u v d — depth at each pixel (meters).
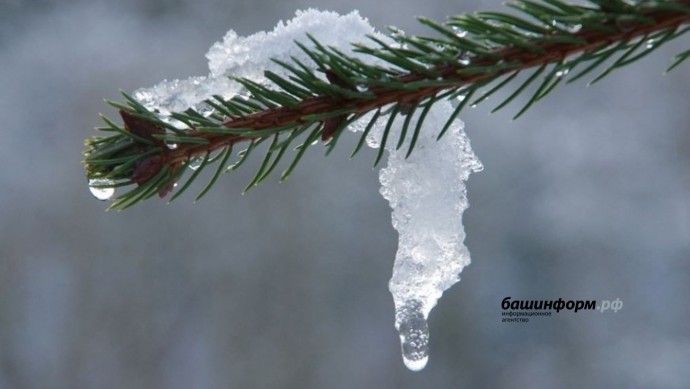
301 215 4.70
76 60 5.17
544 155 4.67
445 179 0.74
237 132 0.69
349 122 0.70
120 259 4.66
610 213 4.48
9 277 4.61
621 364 4.04
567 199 4.56
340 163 4.73
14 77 5.09
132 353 4.53
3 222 4.70
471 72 0.68
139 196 0.70
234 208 4.73
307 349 4.51
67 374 4.45
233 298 4.62
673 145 4.59
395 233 4.67
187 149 0.70
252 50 0.71
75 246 4.66
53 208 4.75
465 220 4.59
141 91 0.71
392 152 0.74
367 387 4.39
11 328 4.49
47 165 4.89
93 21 5.29
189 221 4.71
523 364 4.17
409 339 0.75
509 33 0.69
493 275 4.48
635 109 4.68
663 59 4.64
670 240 4.38
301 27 0.71
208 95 0.71
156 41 5.27
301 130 0.70
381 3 4.82
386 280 4.61
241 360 4.52
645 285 4.30
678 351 4.02
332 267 4.64
